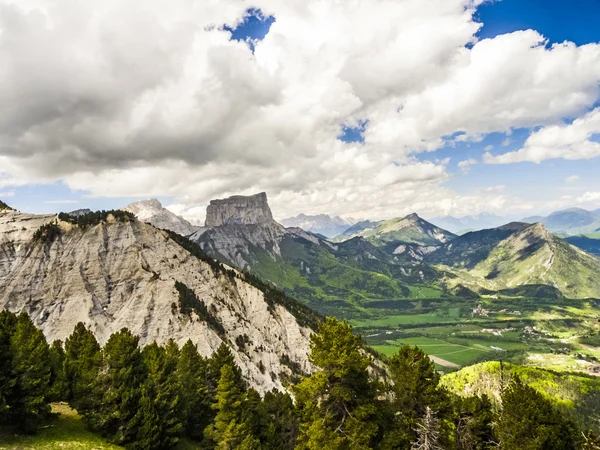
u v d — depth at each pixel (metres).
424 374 37.97
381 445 34.34
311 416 34.72
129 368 47.03
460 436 39.28
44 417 43.44
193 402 58.47
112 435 44.06
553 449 33.53
